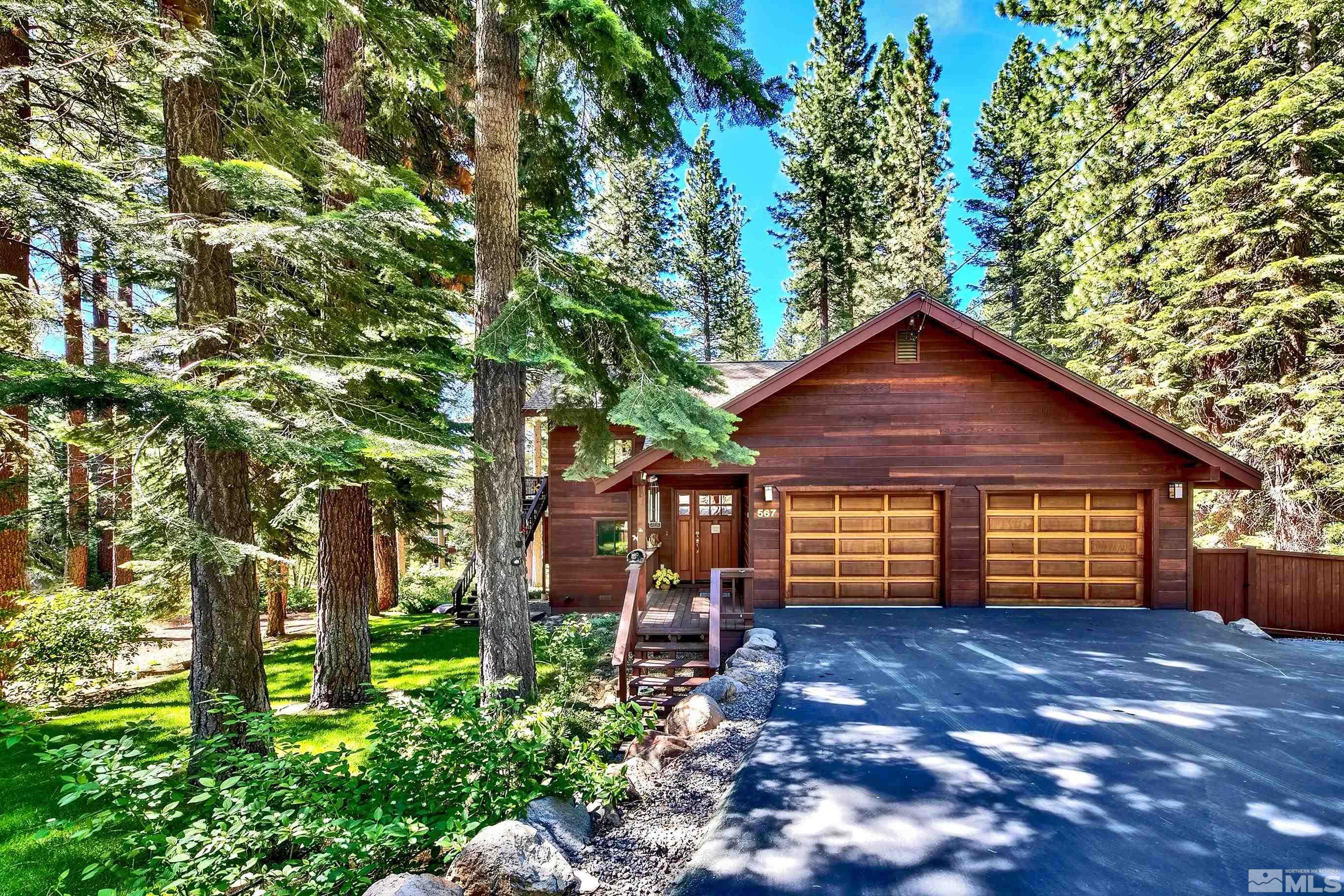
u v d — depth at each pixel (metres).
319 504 8.08
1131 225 15.33
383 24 5.95
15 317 5.78
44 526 5.07
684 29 5.67
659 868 3.49
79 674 8.23
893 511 9.57
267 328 5.92
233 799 3.06
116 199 4.75
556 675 8.20
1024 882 3.16
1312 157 12.19
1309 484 12.52
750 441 9.60
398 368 6.11
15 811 4.86
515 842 3.25
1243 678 6.19
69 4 4.48
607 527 13.23
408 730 3.90
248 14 6.55
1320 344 12.38
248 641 5.47
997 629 8.16
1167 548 9.13
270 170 4.31
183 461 6.49
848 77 23.50
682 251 25.36
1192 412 14.18
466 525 21.50
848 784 4.13
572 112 7.20
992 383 9.38
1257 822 3.65
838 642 7.58
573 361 6.55
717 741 5.02
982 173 25.31
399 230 6.11
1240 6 11.77
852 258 23.84
